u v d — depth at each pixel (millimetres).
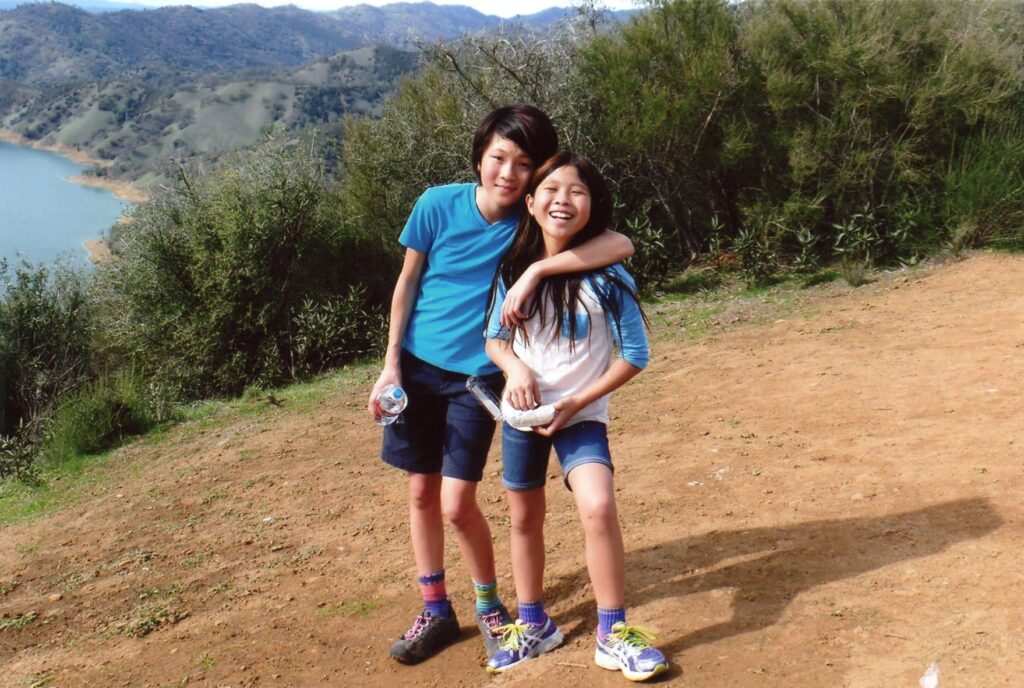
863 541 3518
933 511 3662
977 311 6926
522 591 3117
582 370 2822
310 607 4145
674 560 3664
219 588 4590
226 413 8992
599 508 2764
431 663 3357
